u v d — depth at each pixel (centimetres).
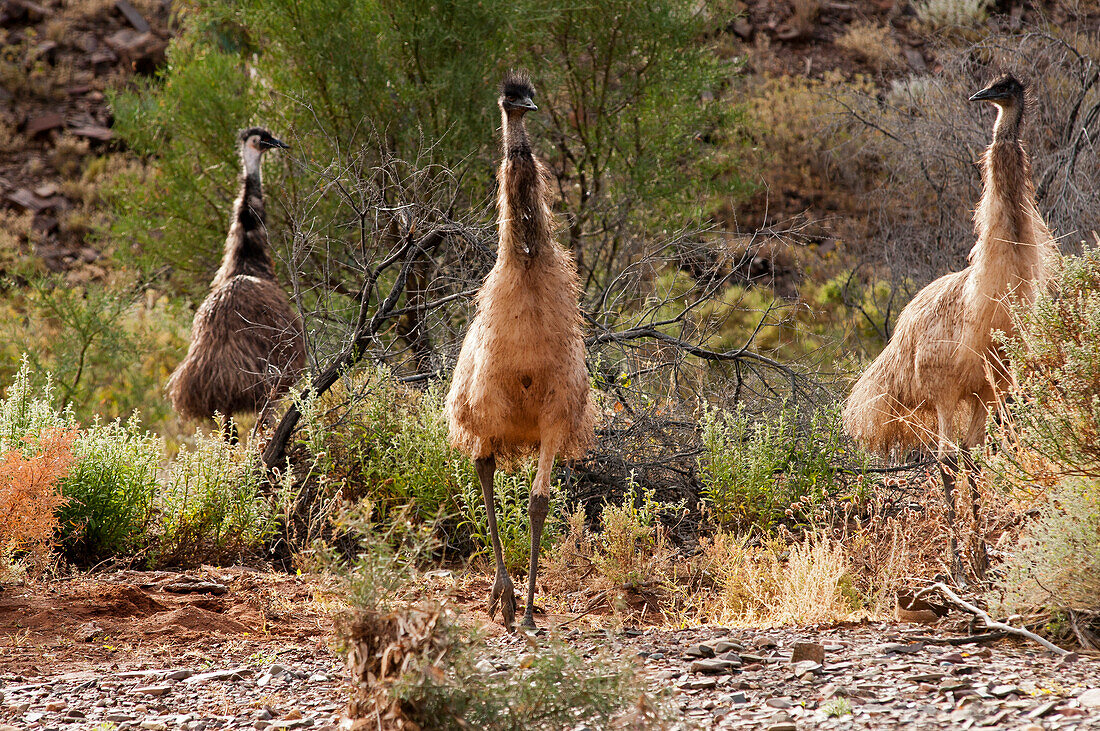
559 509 2266
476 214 3278
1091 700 1037
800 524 2094
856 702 1099
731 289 3606
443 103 3681
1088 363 1418
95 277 5650
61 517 2017
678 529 2388
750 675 1234
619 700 938
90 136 6825
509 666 1095
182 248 4100
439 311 2877
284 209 3834
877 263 4175
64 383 3534
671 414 2631
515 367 1650
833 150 4669
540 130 4044
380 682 909
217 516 2153
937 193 3869
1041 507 1487
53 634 1564
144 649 1516
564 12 4084
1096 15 4616
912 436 2130
